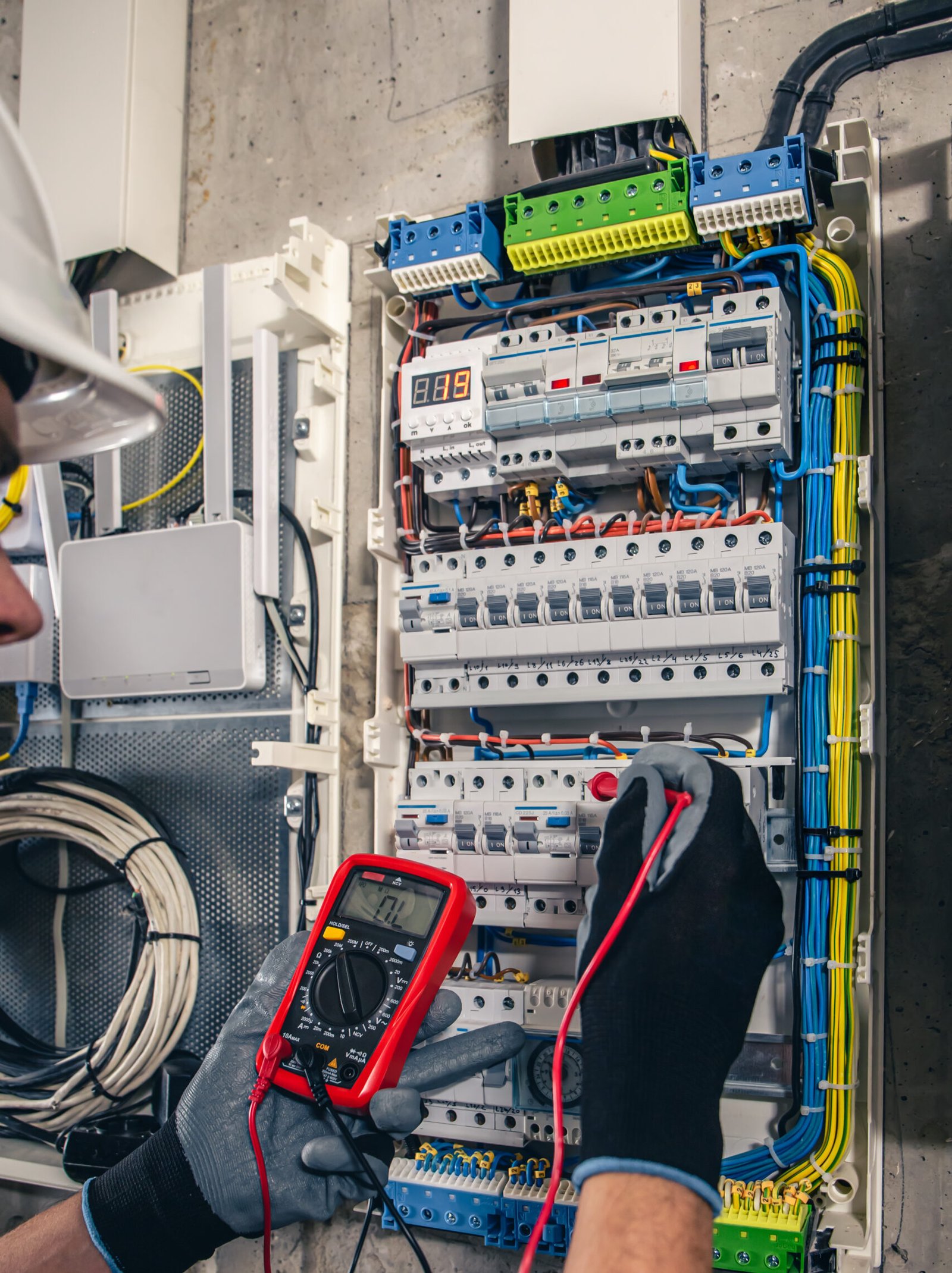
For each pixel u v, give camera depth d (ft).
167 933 6.15
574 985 4.99
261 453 6.44
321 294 6.60
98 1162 5.78
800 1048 4.60
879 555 5.12
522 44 5.66
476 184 6.70
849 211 5.30
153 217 7.41
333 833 6.21
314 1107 3.80
